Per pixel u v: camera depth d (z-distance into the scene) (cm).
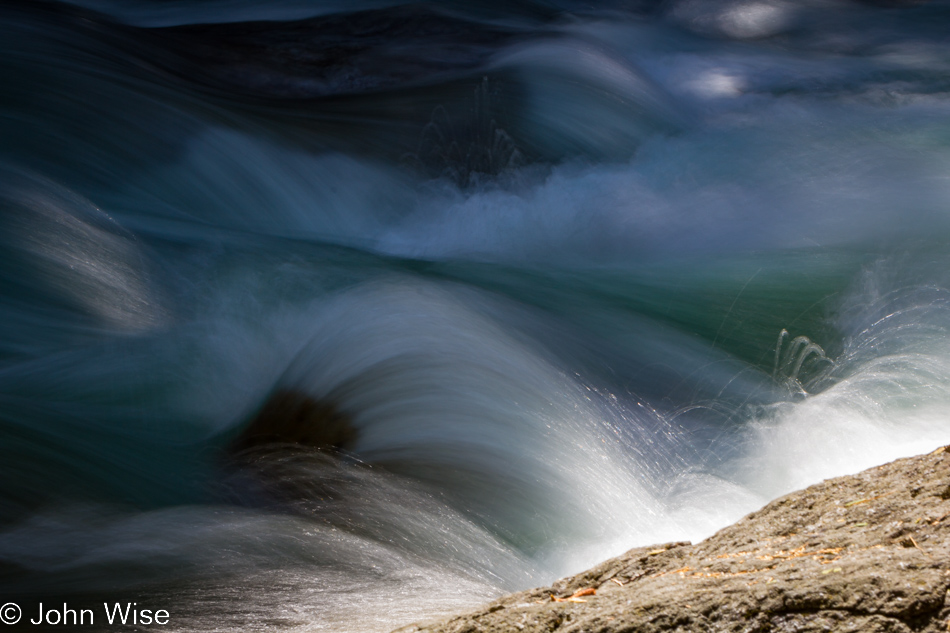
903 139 1477
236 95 1619
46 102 1328
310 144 1441
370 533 530
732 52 2233
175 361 798
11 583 450
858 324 832
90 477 608
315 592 432
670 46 2272
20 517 550
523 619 198
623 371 796
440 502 575
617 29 2338
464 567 501
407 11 2277
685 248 1112
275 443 659
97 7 2445
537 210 1275
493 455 626
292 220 1311
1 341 815
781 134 1555
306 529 529
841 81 1972
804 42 2352
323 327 825
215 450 665
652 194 1309
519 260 1112
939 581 175
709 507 560
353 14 2258
